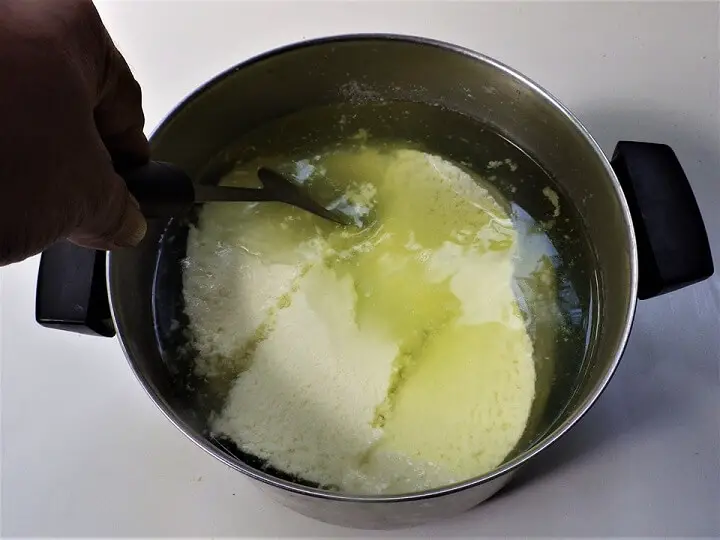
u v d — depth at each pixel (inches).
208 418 12.8
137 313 13.0
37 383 13.9
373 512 10.5
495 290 13.7
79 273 11.4
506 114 14.5
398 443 12.1
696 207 11.9
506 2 17.0
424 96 15.2
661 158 12.4
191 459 13.2
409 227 14.5
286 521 12.7
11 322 14.4
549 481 12.9
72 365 14.1
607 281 13.0
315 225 14.5
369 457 12.1
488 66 13.3
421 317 13.4
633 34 16.6
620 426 13.2
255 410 12.6
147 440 13.4
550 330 13.4
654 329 13.8
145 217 10.5
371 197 14.9
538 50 16.5
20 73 7.6
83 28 8.7
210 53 16.7
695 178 15.1
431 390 12.5
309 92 15.0
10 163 7.4
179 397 13.0
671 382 13.5
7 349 14.2
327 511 10.9
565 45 16.5
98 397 13.8
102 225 9.0
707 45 16.5
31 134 7.6
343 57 13.9
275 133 15.7
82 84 8.4
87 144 8.3
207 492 12.9
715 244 14.4
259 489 12.1
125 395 13.8
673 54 16.4
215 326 13.5
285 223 14.5
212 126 14.4
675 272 11.4
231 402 12.8
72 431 13.5
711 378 13.5
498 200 14.8
